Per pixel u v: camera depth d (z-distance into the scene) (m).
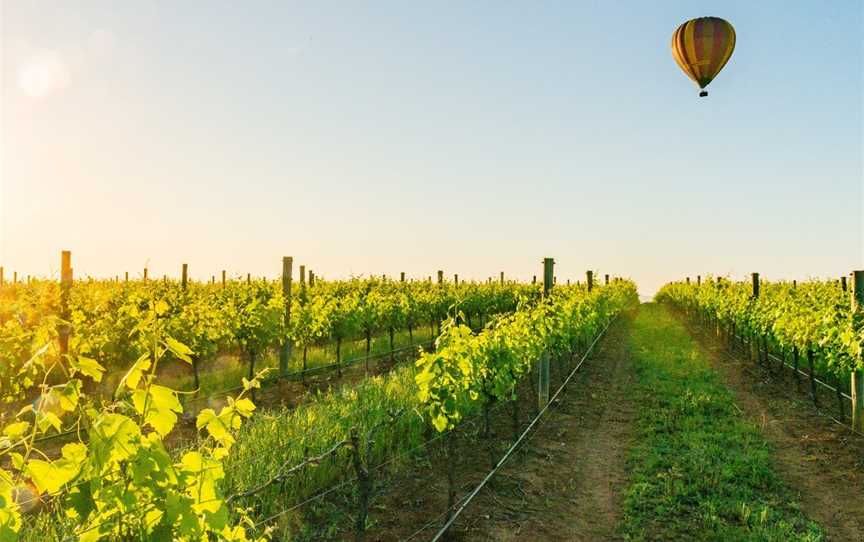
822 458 9.75
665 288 60.41
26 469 3.01
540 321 12.17
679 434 10.92
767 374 17.22
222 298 19.95
